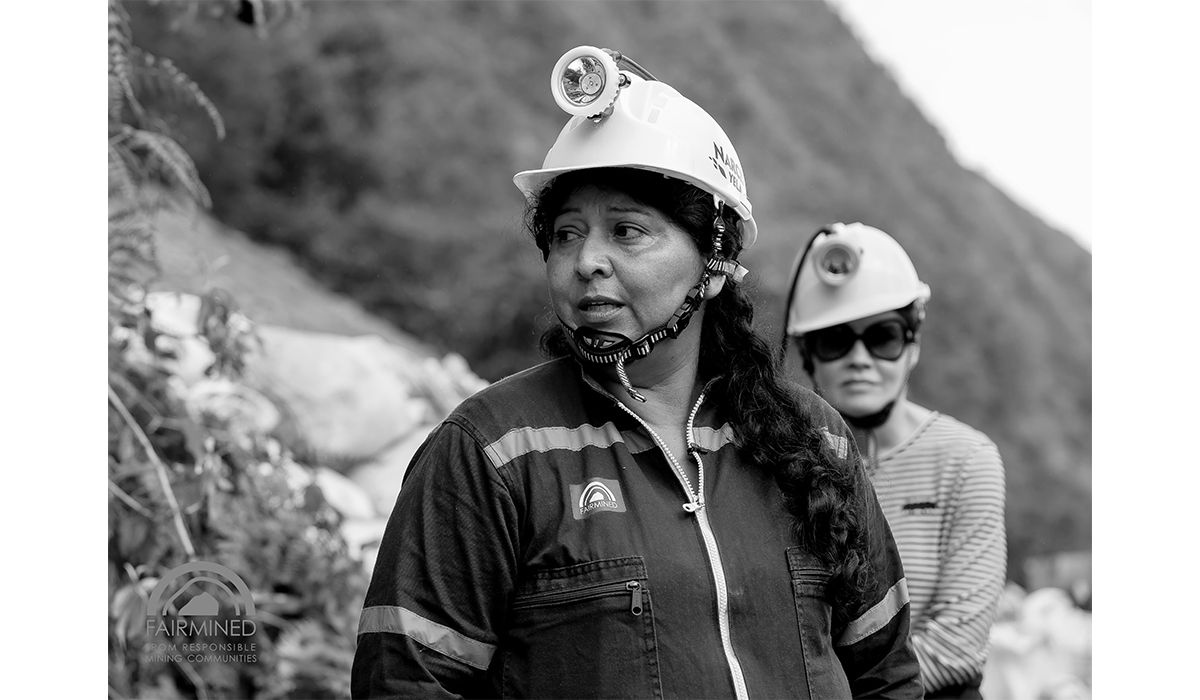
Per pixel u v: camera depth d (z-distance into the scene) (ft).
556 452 6.18
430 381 19.29
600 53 6.39
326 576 13.60
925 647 9.96
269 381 16.49
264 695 12.73
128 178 12.07
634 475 6.22
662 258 6.31
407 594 6.00
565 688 5.88
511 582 6.02
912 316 10.91
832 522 6.40
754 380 6.66
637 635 5.89
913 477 10.58
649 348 6.36
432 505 6.09
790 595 6.25
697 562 6.07
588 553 5.96
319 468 15.88
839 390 10.85
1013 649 17.72
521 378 6.50
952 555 10.25
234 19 15.46
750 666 6.05
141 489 11.96
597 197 6.34
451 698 5.89
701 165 6.45
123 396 12.17
